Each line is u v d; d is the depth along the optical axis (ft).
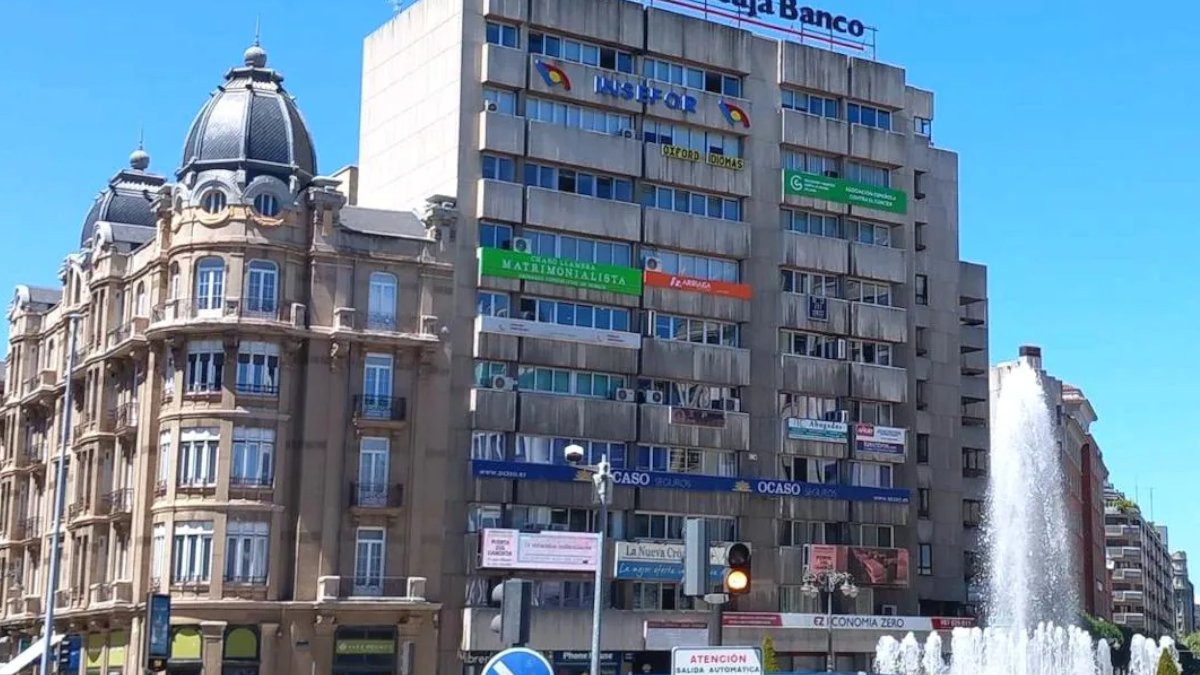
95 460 250.16
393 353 236.02
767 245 280.72
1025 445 286.25
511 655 61.67
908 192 302.45
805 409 282.36
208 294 229.04
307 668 221.87
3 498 295.07
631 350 260.83
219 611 218.59
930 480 299.99
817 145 287.89
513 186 252.21
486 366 249.14
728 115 278.87
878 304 295.07
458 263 247.50
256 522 223.30
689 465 266.98
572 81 261.24
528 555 241.14
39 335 295.89
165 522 224.94
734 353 272.10
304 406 228.63
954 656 263.08
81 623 245.04
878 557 281.33
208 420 224.94
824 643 270.67
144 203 278.46
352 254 235.81
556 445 252.62
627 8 270.05
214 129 239.09
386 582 229.86
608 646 250.37
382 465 232.94
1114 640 421.18
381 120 276.41
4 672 243.40
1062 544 348.38
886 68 301.63
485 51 254.68
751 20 292.61
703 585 75.15
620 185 267.59
